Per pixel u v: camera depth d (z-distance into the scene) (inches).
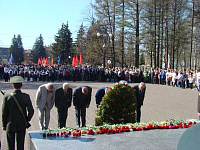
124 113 252.2
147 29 1264.8
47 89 284.7
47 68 1114.1
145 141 169.2
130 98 255.4
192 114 411.2
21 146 189.3
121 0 1236.5
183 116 393.1
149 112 422.9
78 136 183.9
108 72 1131.3
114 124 229.9
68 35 2466.8
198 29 1412.4
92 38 1492.4
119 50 1423.5
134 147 154.9
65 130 201.5
